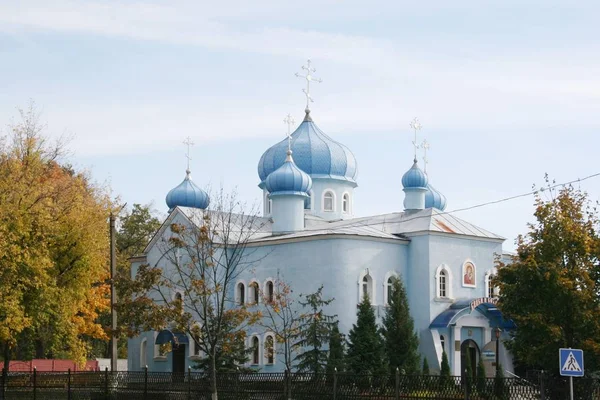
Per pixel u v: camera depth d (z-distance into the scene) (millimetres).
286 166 66000
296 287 58125
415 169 69875
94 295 63219
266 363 58844
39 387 43656
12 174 45125
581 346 32625
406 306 51906
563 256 33719
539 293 33219
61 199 47594
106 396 41469
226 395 37906
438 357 56688
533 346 33469
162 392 39938
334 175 73438
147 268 38188
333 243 56562
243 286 61500
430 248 58656
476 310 57719
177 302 37031
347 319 55750
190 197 73625
